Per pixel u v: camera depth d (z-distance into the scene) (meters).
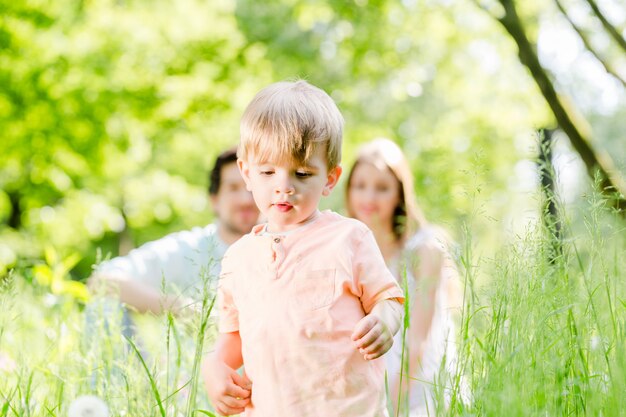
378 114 16.45
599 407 1.93
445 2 12.77
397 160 4.28
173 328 2.29
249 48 12.53
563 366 2.14
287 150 2.28
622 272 2.51
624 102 9.05
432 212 2.59
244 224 4.56
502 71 13.62
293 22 14.02
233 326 2.43
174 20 11.98
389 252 4.23
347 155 15.83
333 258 2.27
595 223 2.35
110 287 3.62
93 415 2.17
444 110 16.06
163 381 2.76
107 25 11.49
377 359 2.28
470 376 2.25
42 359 2.89
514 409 1.84
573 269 2.54
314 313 2.21
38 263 3.95
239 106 12.54
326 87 14.79
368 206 4.23
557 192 2.45
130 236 19.52
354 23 13.12
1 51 10.88
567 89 12.73
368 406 2.18
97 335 2.92
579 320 2.27
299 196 2.30
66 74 11.25
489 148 13.00
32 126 11.52
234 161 4.59
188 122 12.53
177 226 19.64
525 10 10.90
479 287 2.38
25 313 3.43
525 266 2.26
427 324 3.41
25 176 12.59
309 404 2.18
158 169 14.94
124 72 11.72
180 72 12.03
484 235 2.49
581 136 8.80
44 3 11.04
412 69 14.19
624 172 2.59
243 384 2.32
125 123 12.12
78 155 12.09
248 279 2.35
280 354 2.21
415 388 3.32
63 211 13.95
